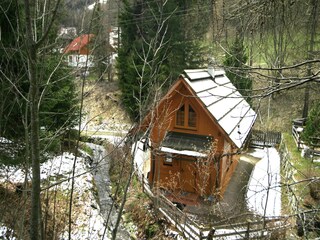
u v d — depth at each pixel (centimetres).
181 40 2688
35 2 371
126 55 3005
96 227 1299
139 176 1739
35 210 349
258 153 2372
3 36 693
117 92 3256
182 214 1352
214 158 1424
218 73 2142
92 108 3012
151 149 1571
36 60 334
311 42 613
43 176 1197
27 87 879
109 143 1930
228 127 1612
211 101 1669
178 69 2817
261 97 425
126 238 1341
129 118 2784
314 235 805
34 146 345
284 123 2609
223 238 1234
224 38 623
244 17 539
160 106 1603
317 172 1532
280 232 1129
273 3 480
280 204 1529
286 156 1944
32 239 348
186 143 1612
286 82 431
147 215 1469
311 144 1764
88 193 1539
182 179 1702
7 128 780
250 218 1359
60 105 1210
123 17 2506
